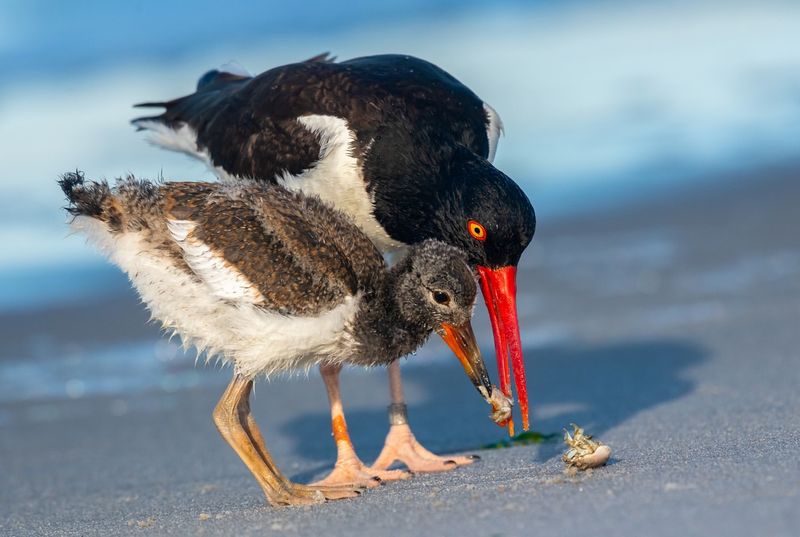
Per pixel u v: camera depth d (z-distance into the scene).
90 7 33.34
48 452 12.56
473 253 10.42
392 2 34.84
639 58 30.61
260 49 31.61
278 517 8.52
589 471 8.56
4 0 33.34
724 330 14.98
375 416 13.35
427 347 15.91
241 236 8.79
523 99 27.66
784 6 34.62
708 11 34.22
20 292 18.70
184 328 9.05
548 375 14.01
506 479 8.92
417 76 11.39
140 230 8.88
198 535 8.24
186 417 13.65
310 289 8.82
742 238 18.88
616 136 25.25
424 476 10.11
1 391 14.72
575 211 21.06
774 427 10.10
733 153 23.81
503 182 10.38
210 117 12.10
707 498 7.23
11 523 9.81
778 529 6.52
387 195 10.76
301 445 12.42
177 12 34.12
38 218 21.66
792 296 16.00
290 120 11.10
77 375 15.27
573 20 34.09
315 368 15.53
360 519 8.03
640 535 6.70
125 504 10.17
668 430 10.75
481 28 33.44
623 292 17.00
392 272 9.46
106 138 25.20
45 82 29.75
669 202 21.14
